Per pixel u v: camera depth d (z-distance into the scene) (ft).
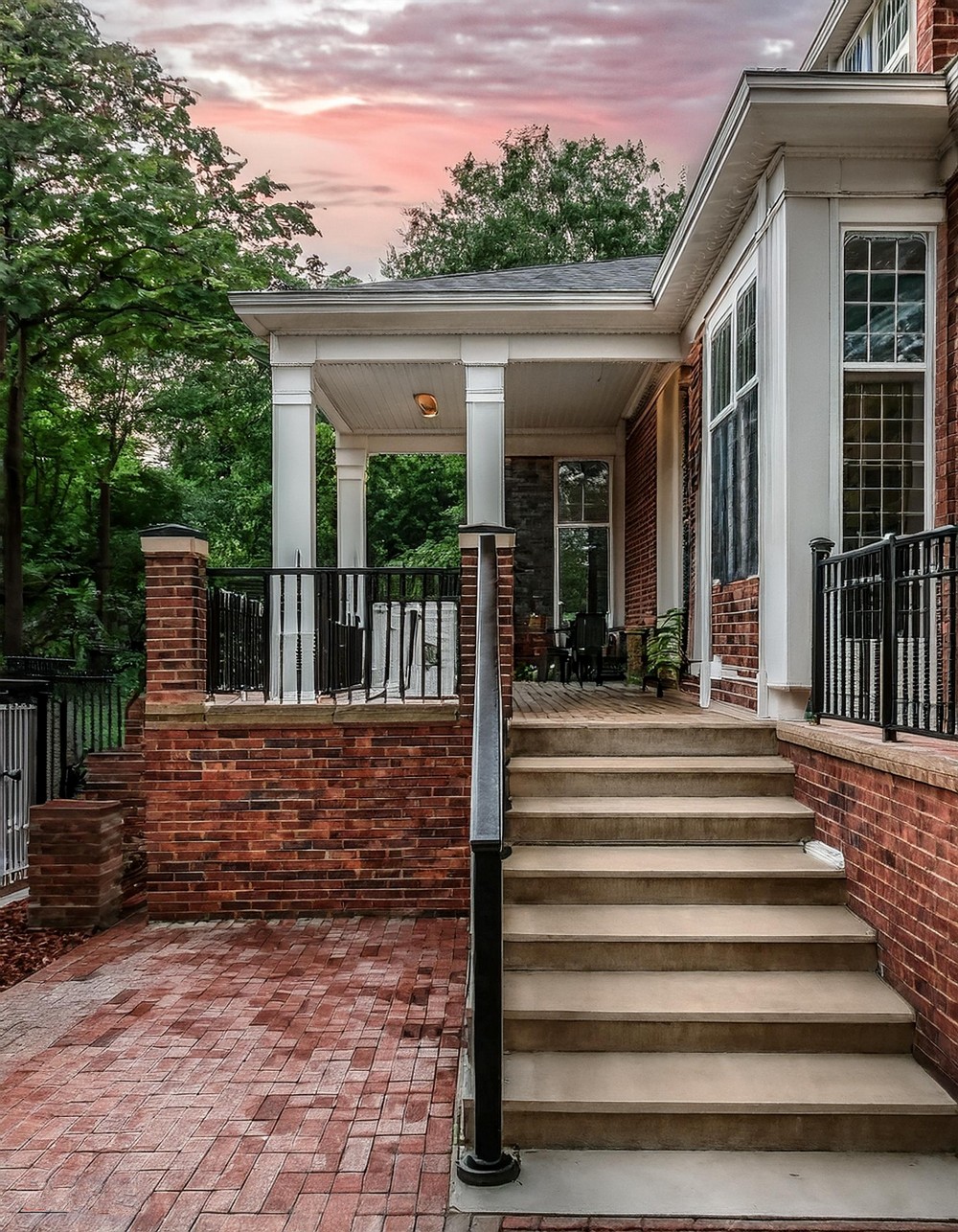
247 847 19.26
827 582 16.17
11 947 17.98
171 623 19.20
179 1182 9.65
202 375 60.75
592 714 20.76
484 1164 9.72
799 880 13.92
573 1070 11.12
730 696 21.17
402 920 19.08
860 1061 11.34
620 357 27.35
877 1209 9.21
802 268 17.31
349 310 25.38
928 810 11.00
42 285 42.01
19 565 50.39
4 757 23.29
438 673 20.08
